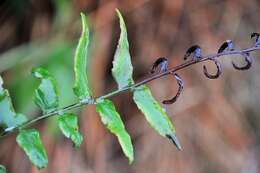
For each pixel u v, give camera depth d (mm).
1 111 408
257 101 987
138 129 917
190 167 921
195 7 934
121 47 412
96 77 849
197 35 922
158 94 898
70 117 406
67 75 752
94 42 854
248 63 406
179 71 929
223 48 410
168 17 915
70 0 838
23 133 404
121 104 916
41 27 855
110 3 869
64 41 802
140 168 909
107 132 891
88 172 869
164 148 918
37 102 412
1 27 884
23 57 787
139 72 899
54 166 850
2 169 404
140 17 901
